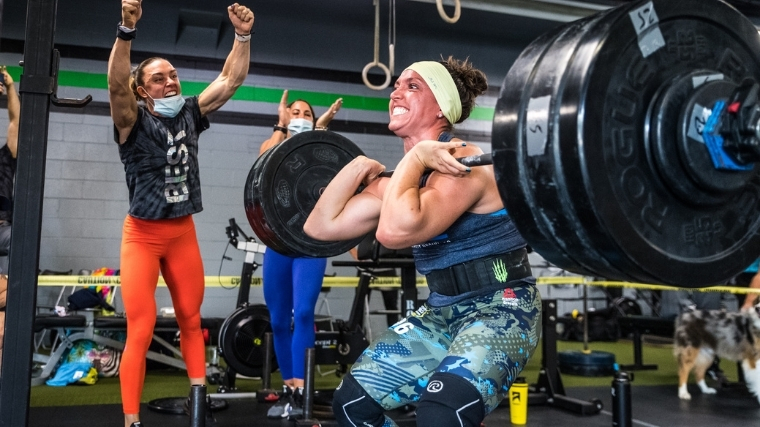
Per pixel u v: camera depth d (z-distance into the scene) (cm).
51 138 648
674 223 101
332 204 161
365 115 752
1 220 331
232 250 689
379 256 318
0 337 318
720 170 98
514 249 147
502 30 781
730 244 107
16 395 180
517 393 339
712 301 534
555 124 96
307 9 725
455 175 133
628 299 789
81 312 477
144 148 244
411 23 759
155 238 248
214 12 693
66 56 657
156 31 686
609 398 414
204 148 692
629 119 97
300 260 313
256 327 412
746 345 401
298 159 188
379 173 165
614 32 95
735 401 405
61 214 645
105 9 675
